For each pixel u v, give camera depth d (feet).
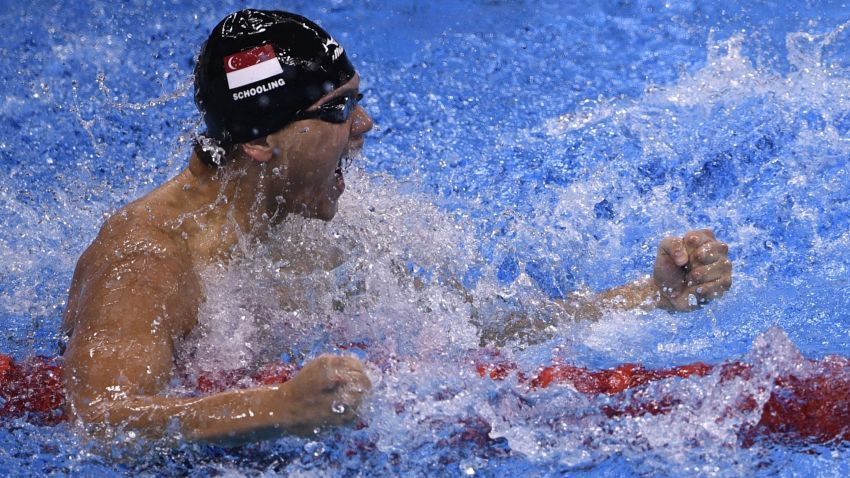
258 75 18.24
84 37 38.22
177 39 38.50
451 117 34.68
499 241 26.68
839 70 34.71
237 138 18.67
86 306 17.39
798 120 31.65
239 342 18.83
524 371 18.81
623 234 27.22
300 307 20.35
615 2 41.57
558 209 28.30
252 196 19.34
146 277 17.60
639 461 16.60
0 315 23.25
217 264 19.36
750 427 16.84
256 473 16.37
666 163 30.32
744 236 26.68
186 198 19.49
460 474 16.60
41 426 17.60
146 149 32.40
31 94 34.94
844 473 16.08
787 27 38.19
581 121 33.63
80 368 16.44
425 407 17.30
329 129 18.76
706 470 16.31
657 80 36.01
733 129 31.76
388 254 22.18
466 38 39.70
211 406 15.61
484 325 21.39
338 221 22.08
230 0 41.14
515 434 17.13
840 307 22.71
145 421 15.72
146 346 16.71
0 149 31.83
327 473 16.52
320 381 14.71
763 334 17.74
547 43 39.14
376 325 20.58
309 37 18.65
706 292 20.59
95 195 29.84
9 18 39.04
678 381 17.63
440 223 24.02
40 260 26.20
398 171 31.30
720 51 37.01
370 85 36.73
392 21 40.91
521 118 34.37
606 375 18.34
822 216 27.20
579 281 25.17
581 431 17.17
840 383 17.26
